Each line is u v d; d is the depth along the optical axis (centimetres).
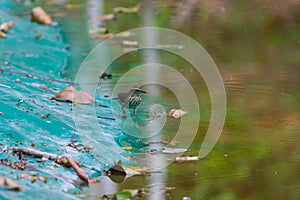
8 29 1507
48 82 1162
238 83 1209
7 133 888
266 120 1041
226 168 883
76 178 810
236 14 1697
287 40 1483
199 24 1614
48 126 935
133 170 855
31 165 809
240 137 979
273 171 876
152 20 1652
